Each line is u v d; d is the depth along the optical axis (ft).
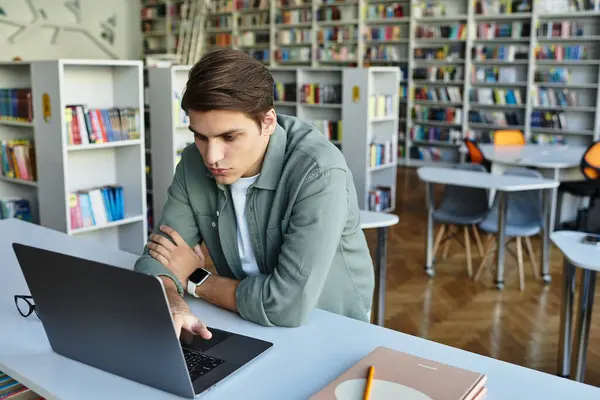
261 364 4.33
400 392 3.63
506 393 3.93
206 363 4.27
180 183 5.59
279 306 4.83
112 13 40.88
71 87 15.42
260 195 5.09
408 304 14.30
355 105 22.39
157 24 44.24
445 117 35.83
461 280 16.14
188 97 4.24
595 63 31.53
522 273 15.47
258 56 41.16
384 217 11.44
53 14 36.96
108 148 16.55
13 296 5.72
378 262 11.30
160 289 3.59
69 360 4.42
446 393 3.62
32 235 7.90
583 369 9.62
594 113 32.71
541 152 22.38
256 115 4.37
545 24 32.30
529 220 16.03
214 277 5.38
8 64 15.92
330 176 4.76
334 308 5.50
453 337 12.41
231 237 5.41
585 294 9.37
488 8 33.58
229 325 5.01
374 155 23.20
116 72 16.26
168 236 5.57
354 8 37.83
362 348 4.59
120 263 6.63
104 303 3.93
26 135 17.57
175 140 19.45
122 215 16.40
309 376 4.16
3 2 34.27
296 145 4.99
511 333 12.64
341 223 4.83
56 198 15.25
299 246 4.74
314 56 39.06
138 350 3.95
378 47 37.60
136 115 16.12
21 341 4.74
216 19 42.47
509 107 34.88
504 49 33.53
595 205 22.39
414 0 35.42
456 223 16.26
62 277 4.06
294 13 39.42
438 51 35.50
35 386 4.08
